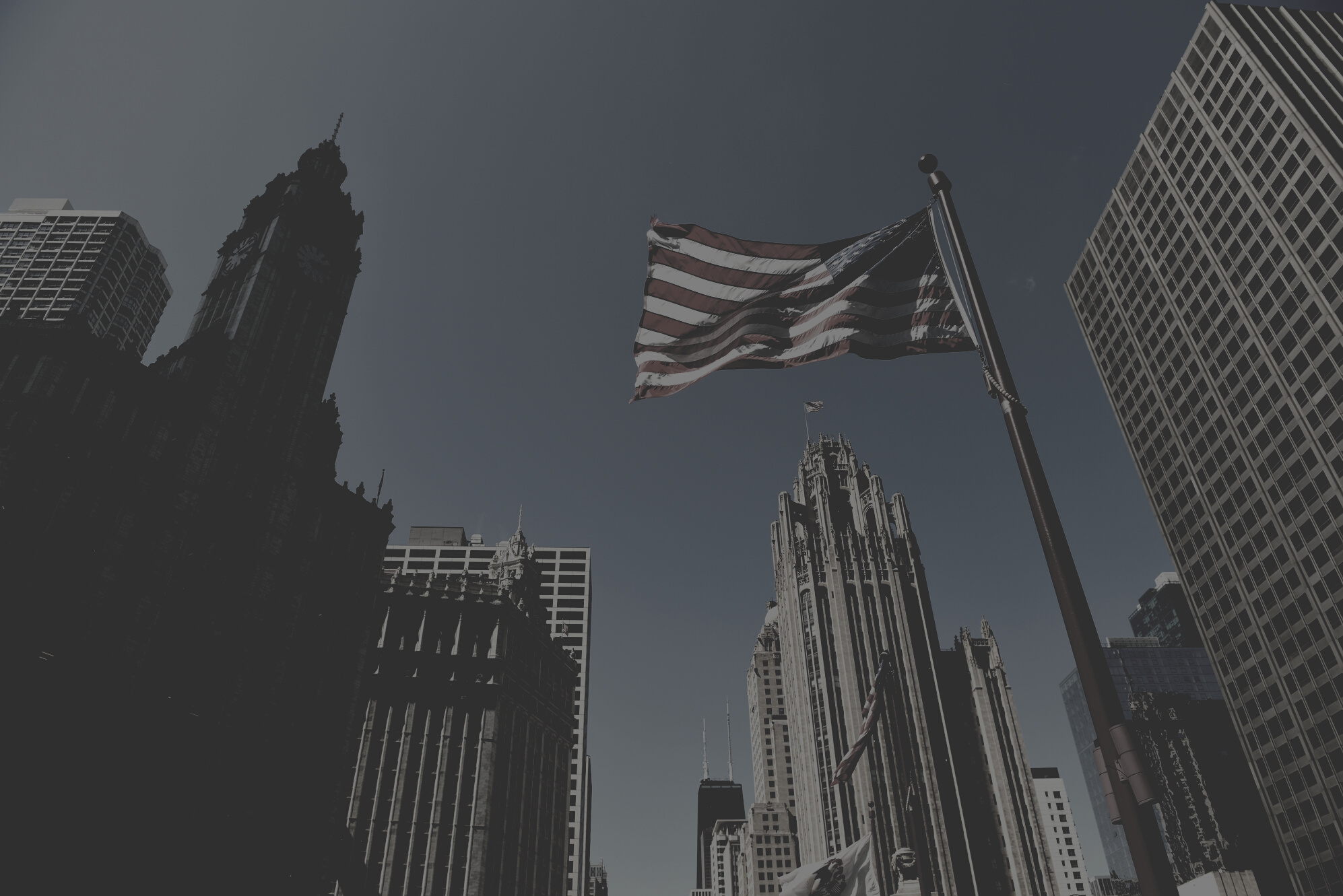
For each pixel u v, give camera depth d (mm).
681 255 27594
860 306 23594
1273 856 181375
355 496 90375
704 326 26297
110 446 61656
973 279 16750
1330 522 103500
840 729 183625
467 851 104125
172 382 69188
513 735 119875
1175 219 136500
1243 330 120562
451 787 107750
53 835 50031
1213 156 127750
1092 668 11969
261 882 65000
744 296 25922
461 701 115062
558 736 136375
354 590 86562
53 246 191500
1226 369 123812
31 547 54344
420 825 103438
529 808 120250
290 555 78750
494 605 124812
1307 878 104938
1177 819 196750
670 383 26062
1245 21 125875
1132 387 147875
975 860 176000
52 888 49312
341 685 81438
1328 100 112750
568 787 136375
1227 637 121812
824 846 174500
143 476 63562
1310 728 105438
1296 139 111875
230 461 73125
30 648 51812
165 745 58406
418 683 114188
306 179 93250
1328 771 102312
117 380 64125
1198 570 128750
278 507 76625
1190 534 130875
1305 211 109875
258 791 67188
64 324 61438
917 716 184500
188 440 68375
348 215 96312
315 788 74250
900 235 24172
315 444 88125
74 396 60500
